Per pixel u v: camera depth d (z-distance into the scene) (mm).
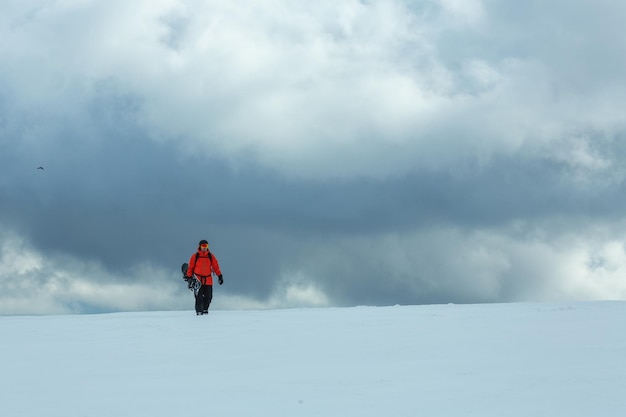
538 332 13734
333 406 8227
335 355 12008
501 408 7793
